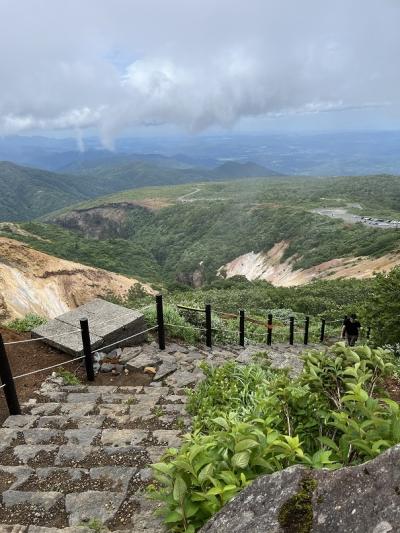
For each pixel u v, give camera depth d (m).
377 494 1.73
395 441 2.21
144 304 21.28
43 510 3.74
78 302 53.66
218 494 2.29
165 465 2.40
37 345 8.40
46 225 119.38
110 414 5.85
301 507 1.82
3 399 6.33
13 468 4.38
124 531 3.17
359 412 2.67
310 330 18.42
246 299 29.39
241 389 6.24
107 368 7.70
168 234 144.38
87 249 105.56
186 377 7.47
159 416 5.77
